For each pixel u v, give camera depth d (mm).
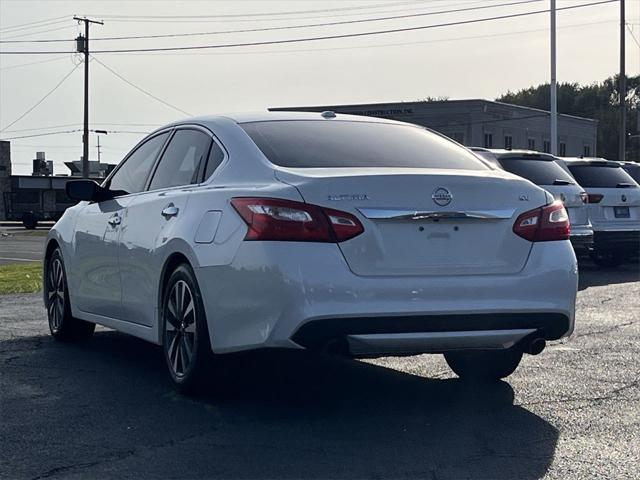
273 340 4863
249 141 5648
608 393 5902
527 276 5238
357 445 4727
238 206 5125
